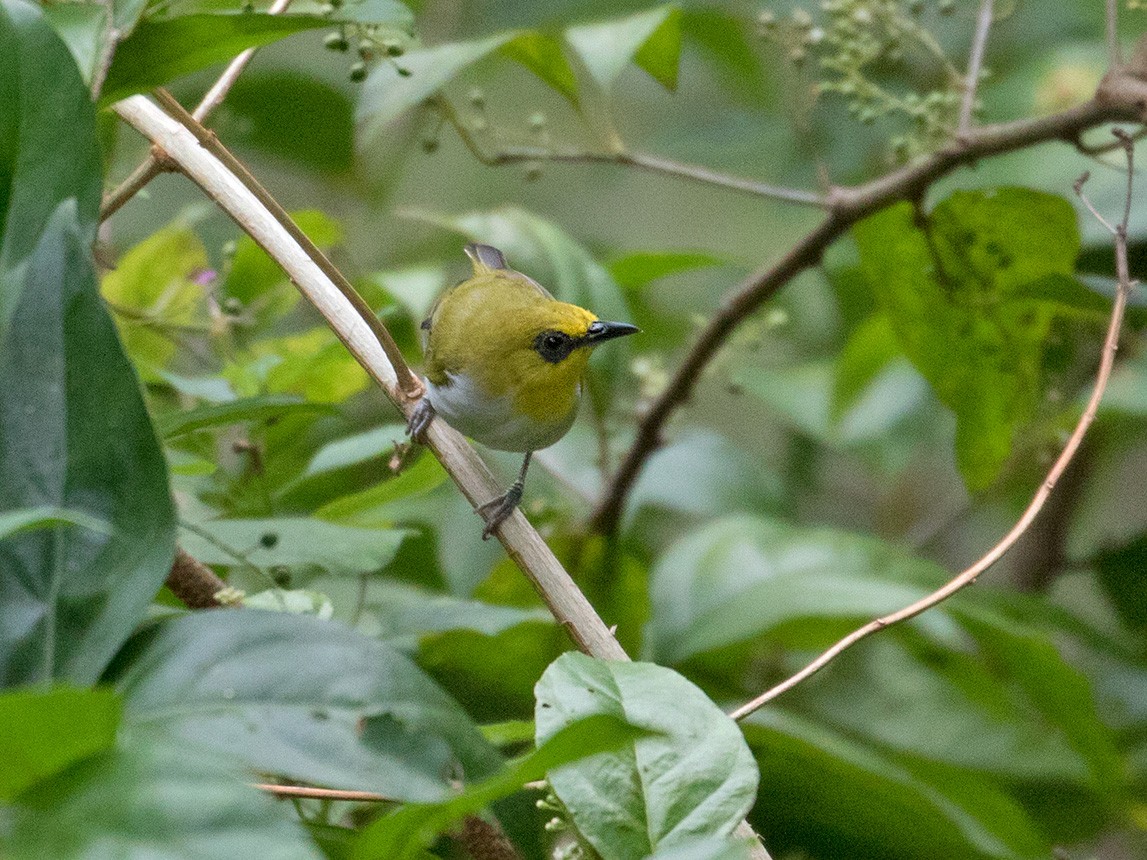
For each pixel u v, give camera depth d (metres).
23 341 3.88
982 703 10.02
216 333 8.28
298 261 5.95
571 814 4.02
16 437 3.81
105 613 3.63
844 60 8.44
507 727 4.81
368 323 5.96
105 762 2.98
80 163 4.19
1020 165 10.77
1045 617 9.88
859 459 12.17
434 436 6.11
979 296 8.89
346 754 3.42
